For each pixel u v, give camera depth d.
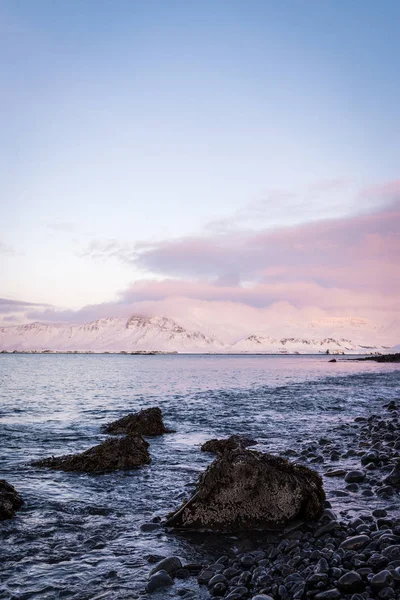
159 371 81.75
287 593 5.17
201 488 7.93
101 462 11.72
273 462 8.37
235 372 76.56
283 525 7.62
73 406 26.67
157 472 11.47
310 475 8.48
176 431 18.00
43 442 15.54
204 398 31.36
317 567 5.71
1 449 14.27
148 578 5.79
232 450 8.48
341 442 15.16
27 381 51.47
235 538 7.25
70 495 9.45
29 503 8.86
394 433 15.98
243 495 7.75
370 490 9.55
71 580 5.73
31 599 5.25
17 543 6.89
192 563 6.22
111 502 9.00
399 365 101.06
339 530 7.17
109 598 5.29
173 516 7.73
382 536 6.48
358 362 137.75
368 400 29.95
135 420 17.61
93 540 7.04
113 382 49.88
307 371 78.50
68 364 128.50
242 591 5.25
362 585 5.21
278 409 25.09
